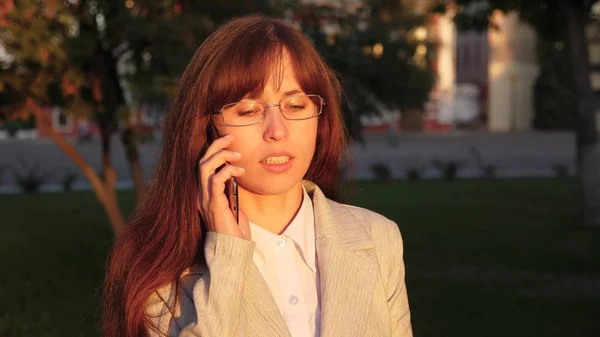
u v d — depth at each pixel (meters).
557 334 5.87
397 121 46.22
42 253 9.29
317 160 1.84
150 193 1.71
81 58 7.11
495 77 52.62
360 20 9.61
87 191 17.70
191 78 1.62
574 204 15.23
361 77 9.73
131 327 1.59
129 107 7.36
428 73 11.38
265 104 1.57
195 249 1.62
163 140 1.70
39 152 27.53
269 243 1.64
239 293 1.51
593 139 11.64
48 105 8.01
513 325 6.13
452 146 34.28
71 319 5.99
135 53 7.43
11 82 6.93
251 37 1.57
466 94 52.19
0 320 5.90
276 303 1.59
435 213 13.71
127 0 6.94
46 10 6.67
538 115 51.59
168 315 1.60
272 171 1.57
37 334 5.55
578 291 7.50
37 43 6.17
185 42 6.78
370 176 22.58
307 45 1.62
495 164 26.70
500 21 51.69
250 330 1.54
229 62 1.55
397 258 1.74
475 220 12.77
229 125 1.57
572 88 11.59
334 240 1.67
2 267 8.30
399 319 1.71
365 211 1.80
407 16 10.19
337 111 1.80
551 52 49.53
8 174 21.09
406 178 21.92
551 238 10.81
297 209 1.71
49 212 13.68
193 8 7.18
